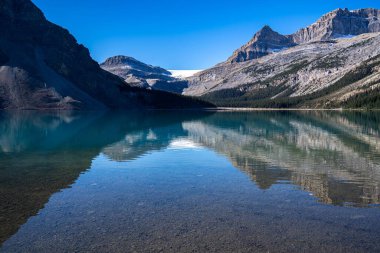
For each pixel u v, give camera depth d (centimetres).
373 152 3488
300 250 1240
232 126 7688
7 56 19138
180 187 2095
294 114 15625
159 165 2831
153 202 1791
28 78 18238
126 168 2702
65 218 1554
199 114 15600
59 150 3728
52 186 2106
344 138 4878
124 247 1271
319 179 2270
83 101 18512
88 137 5103
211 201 1803
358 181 2209
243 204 1747
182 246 1273
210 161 3012
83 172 2542
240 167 2722
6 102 16675
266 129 6800
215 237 1348
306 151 3600
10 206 1716
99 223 1495
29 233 1390
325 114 15062
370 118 10906
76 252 1237
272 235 1364
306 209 1661
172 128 7019
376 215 1572
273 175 2411
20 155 3353
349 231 1396
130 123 8500
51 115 12200
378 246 1266
